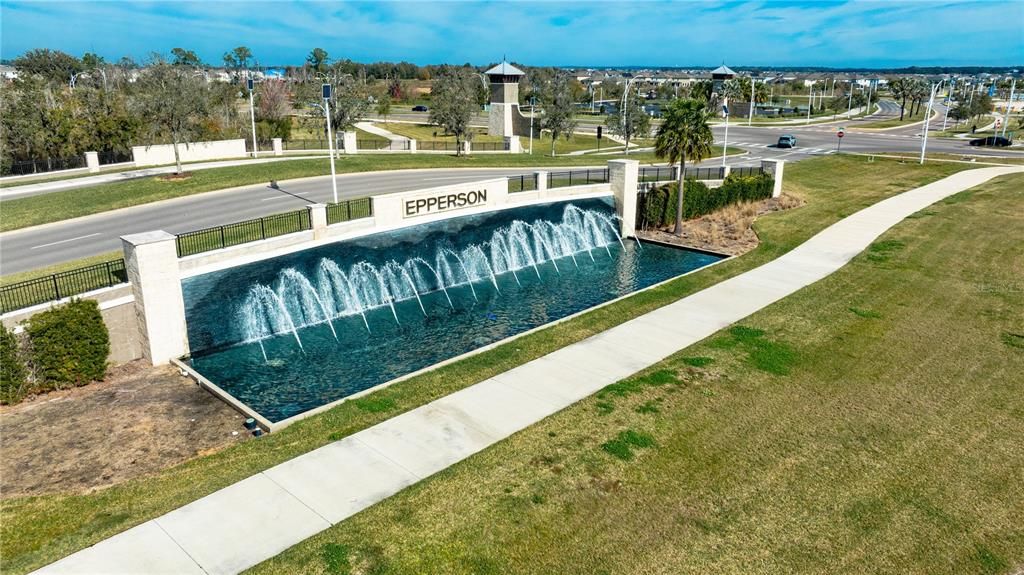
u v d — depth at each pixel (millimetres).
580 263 32406
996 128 85562
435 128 82750
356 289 25906
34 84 52375
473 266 30250
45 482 13039
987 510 11945
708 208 40500
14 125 46906
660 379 17422
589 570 10469
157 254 19125
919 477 12961
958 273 26688
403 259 27469
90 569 10406
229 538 11156
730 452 13859
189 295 20609
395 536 11195
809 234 33906
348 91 57062
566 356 19172
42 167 45625
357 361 21016
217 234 25672
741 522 11617
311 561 10562
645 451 13867
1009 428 14844
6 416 16000
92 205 32469
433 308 26188
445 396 16625
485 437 14523
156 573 10312
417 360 21141
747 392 16672
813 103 154750
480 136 79000
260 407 17734
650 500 12211
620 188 36219
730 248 33250
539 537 11211
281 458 13727
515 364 18641
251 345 22172
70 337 17391
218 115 63844
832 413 15586
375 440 14445
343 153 54094
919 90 109125
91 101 53562
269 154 52781
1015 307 22734
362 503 12117
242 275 22109
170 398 17141
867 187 47219
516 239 31938
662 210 37812
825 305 23312
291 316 23812
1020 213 36312
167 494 12469
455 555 10758
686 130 35219
